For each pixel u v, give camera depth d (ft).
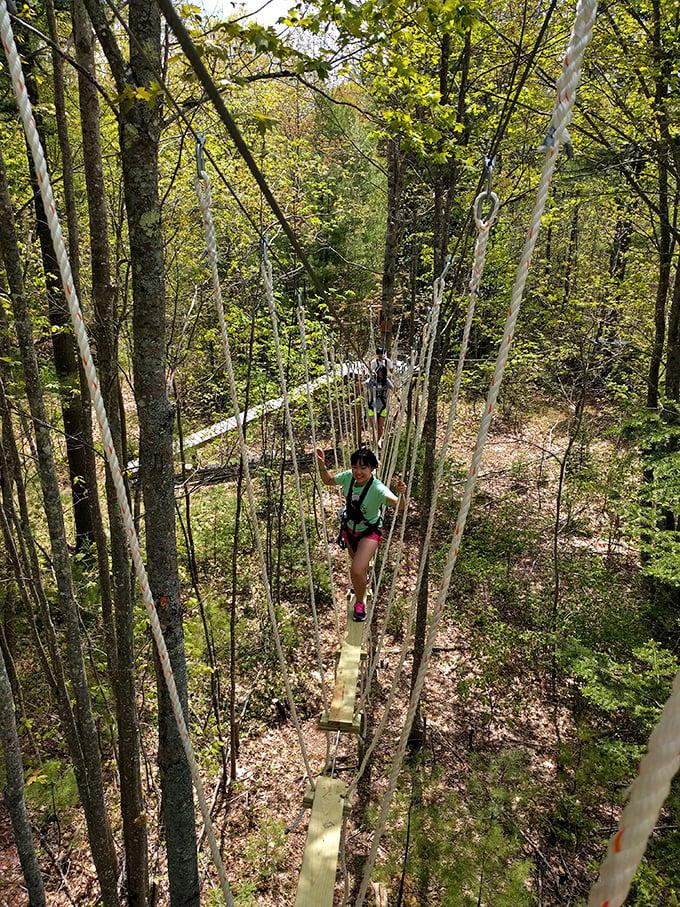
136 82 7.04
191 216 17.65
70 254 10.94
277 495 29.48
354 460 13.01
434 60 16.05
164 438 8.16
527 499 30.78
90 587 18.28
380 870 14.92
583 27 2.36
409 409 17.12
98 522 11.12
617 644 19.48
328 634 24.52
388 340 23.84
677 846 12.27
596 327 26.25
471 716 20.48
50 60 16.42
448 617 23.41
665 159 21.40
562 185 23.35
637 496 19.72
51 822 15.49
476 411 40.09
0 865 14.65
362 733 16.90
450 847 14.88
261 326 22.90
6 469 13.93
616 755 15.38
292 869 15.89
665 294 23.26
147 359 7.92
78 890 14.23
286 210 21.74
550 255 35.12
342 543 14.43
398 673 8.17
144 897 11.63
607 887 1.70
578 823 15.81
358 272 37.63
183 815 9.02
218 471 31.04
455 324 31.30
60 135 10.41
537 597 23.08
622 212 25.30
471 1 8.96
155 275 7.73
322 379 26.81
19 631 20.52
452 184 16.34
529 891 14.20
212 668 19.20
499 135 8.05
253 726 20.68
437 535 28.27
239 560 27.04
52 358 21.29
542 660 21.45
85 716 10.24
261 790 18.33
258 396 23.91
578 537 27.96
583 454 26.53
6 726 9.73
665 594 20.61
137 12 6.86
